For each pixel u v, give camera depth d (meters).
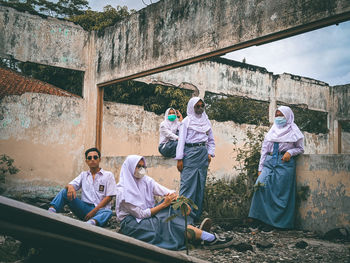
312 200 5.04
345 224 4.65
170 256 2.42
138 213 3.90
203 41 6.20
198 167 5.16
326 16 4.56
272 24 5.17
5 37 8.23
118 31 8.29
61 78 13.19
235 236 4.75
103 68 8.69
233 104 13.10
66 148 8.78
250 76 12.79
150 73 7.48
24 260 2.25
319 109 14.41
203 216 5.89
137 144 10.73
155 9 7.25
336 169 4.80
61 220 1.86
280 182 5.14
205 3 6.22
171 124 6.83
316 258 3.78
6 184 7.99
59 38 8.84
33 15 8.56
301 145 5.25
